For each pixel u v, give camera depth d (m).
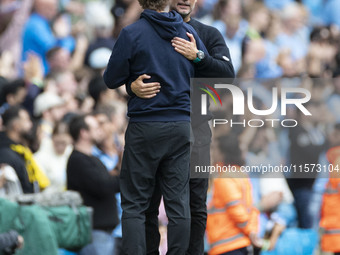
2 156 25.33
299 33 43.25
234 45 40.41
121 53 17.44
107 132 27.23
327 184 27.08
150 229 18.45
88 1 38.62
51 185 27.59
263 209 27.47
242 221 24.00
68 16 38.38
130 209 17.66
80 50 37.50
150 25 17.58
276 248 27.25
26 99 32.38
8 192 24.98
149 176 17.66
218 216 24.02
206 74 18.03
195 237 18.36
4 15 37.94
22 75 37.09
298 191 28.03
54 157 28.02
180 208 17.64
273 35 42.56
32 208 23.91
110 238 25.75
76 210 25.02
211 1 41.41
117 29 38.19
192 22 18.75
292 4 43.84
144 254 17.59
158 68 17.44
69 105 31.75
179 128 17.59
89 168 25.67
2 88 30.80
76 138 26.12
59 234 24.69
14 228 23.56
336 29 42.47
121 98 30.80
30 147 27.47
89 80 33.84
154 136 17.52
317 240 27.42
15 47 37.75
